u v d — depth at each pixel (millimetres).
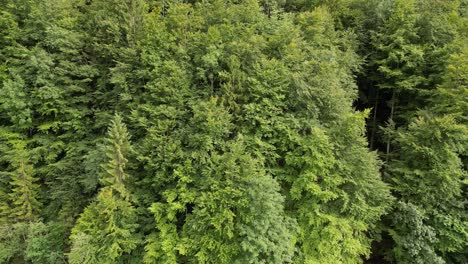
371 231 16406
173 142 14648
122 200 13727
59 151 17750
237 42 17141
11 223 15953
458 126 15172
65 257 15086
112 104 18062
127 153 14203
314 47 19031
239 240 12875
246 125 15461
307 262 13664
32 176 16891
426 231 14758
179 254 13539
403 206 15461
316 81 15750
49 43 18078
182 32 18094
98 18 18719
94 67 18891
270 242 12359
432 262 14492
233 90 15977
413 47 19422
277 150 15641
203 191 13617
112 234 12805
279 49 17531
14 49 18422
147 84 16344
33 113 18203
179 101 15789
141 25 18547
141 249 14039
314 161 14164
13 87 17141
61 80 18047
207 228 13305
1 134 17484
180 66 16891
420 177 16031
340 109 15773
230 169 13406
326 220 14180
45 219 16766
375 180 15320
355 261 15422
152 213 14633
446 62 18422
